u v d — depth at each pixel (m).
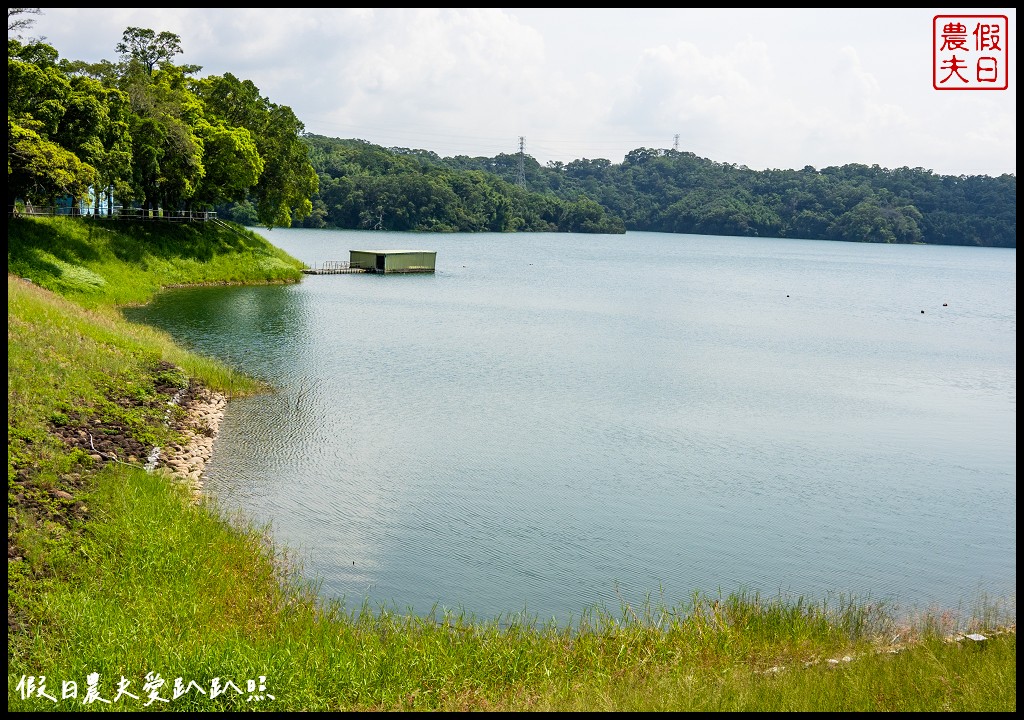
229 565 18.67
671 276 120.31
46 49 57.38
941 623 18.61
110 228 66.50
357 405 35.44
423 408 35.81
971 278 146.25
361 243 158.62
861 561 22.83
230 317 55.91
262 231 182.62
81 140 57.84
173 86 82.06
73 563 16.88
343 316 60.12
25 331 29.77
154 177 71.06
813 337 64.31
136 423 27.05
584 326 63.12
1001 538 24.92
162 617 15.41
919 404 42.44
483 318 63.97
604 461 30.22
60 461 21.30
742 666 14.67
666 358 51.34
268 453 28.33
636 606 19.23
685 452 31.92
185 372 35.19
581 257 154.88
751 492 27.92
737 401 40.78
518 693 13.59
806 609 19.25
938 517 26.52
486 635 15.95
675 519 25.11
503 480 27.52
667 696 12.91
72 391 26.95
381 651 14.70
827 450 33.31
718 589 20.52
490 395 38.94
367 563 20.70
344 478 26.59
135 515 19.47
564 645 15.70
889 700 12.71
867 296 103.69
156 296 62.56
